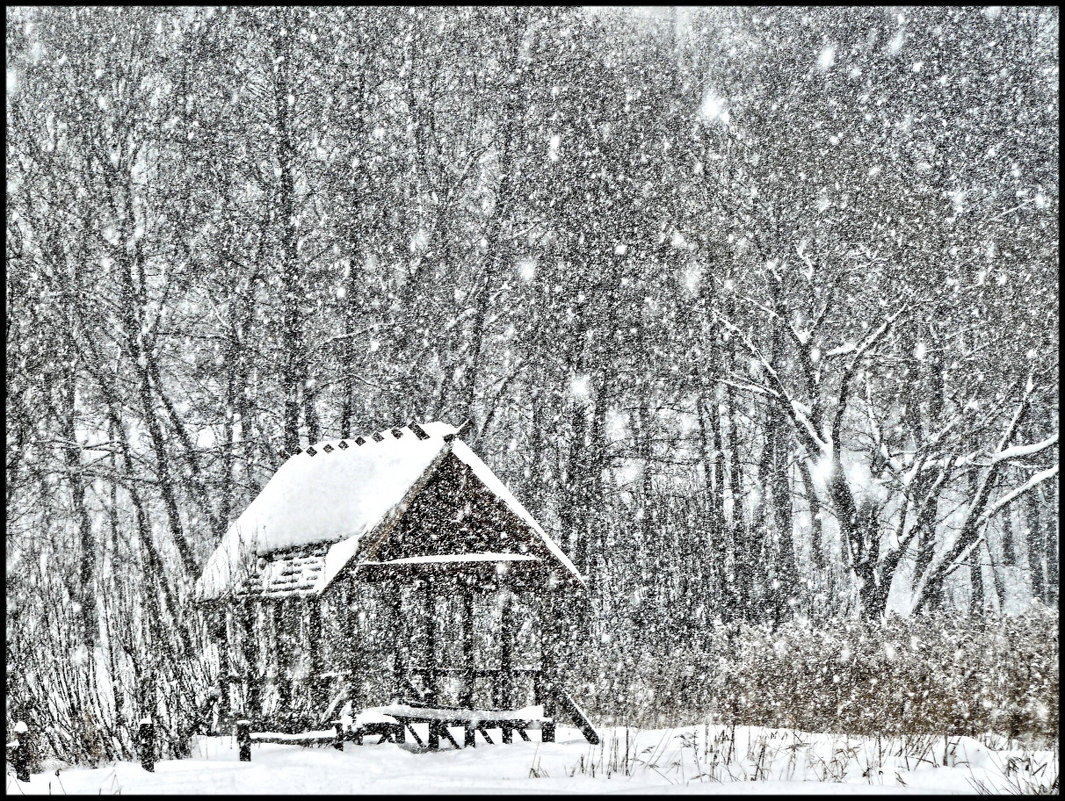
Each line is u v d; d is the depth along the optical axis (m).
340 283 30.45
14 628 14.30
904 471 28.66
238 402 29.88
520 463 33.16
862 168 30.34
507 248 32.03
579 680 20.78
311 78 30.39
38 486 26.20
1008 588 41.91
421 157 31.70
